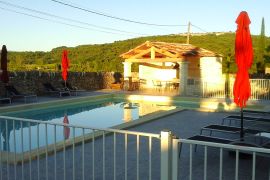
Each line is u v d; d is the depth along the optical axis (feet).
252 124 29.14
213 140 20.21
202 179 17.65
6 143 30.50
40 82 67.92
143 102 66.03
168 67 84.33
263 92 60.80
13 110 48.11
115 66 126.31
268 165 20.07
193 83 70.18
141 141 26.00
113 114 51.60
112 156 21.72
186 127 32.89
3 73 55.21
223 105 54.34
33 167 19.22
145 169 19.21
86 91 78.64
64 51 68.08
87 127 13.41
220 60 88.28
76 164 19.97
